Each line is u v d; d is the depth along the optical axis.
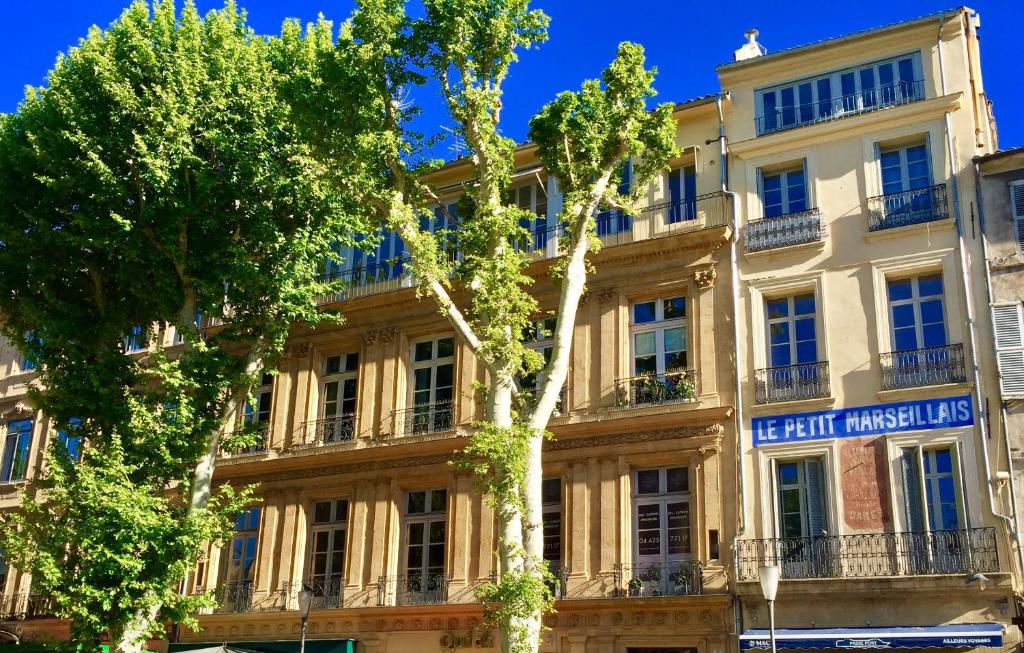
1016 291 19.42
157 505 18.39
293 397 27.20
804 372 20.75
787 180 22.62
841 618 18.72
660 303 23.08
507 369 16.08
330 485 25.53
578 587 21.38
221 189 20.81
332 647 23.34
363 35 18.47
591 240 17.73
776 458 20.52
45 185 20.50
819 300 21.09
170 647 25.61
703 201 22.97
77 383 20.00
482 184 17.84
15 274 21.41
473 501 23.39
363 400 25.92
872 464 19.56
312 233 21.22
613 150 18.16
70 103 20.14
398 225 17.56
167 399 19.70
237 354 28.28
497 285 16.48
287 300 20.94
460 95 18.12
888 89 22.02
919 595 18.22
